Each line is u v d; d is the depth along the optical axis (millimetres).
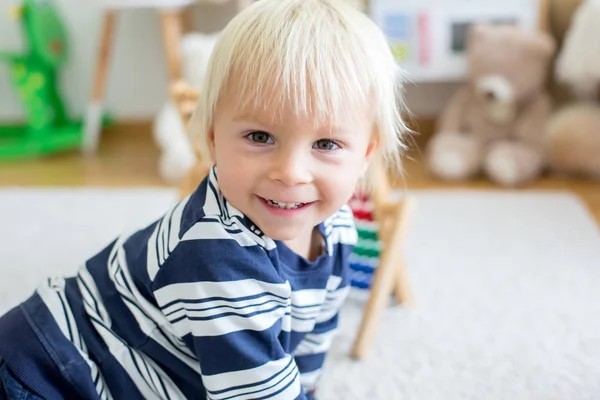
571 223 1504
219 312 615
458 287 1240
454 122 1872
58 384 667
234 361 624
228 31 615
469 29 1848
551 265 1315
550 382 970
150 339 676
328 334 805
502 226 1497
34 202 1657
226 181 615
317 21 598
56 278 746
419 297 1207
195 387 704
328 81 577
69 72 2174
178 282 625
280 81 572
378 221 1053
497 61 1716
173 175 1816
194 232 625
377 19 1872
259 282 624
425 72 1894
